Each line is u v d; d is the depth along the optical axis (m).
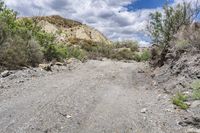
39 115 5.76
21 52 11.56
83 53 20.83
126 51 25.52
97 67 14.88
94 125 5.53
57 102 6.73
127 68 14.91
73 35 38.12
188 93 7.86
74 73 11.96
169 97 8.03
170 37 13.52
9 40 11.62
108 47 26.89
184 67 9.86
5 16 13.35
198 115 6.12
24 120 5.46
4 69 10.46
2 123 5.27
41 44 14.79
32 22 16.28
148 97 8.23
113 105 7.02
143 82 10.75
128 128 5.50
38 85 8.59
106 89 8.96
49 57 14.89
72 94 7.67
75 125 5.45
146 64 15.71
